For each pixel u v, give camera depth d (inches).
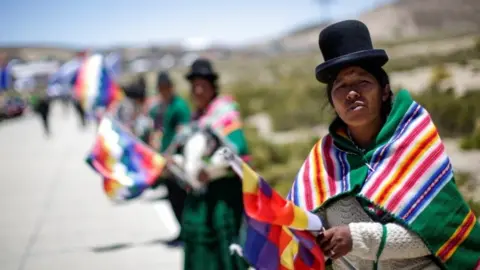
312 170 105.7
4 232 351.9
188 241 198.2
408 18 2502.5
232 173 196.2
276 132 786.8
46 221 378.6
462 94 550.3
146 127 358.0
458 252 93.4
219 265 193.0
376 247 94.1
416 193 94.3
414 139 96.9
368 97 99.4
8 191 506.3
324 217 104.7
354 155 102.0
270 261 107.5
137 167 233.8
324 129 708.0
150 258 285.4
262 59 4660.4
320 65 101.0
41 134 1195.9
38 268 278.1
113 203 425.7
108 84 379.6
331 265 110.0
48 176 589.6
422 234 92.7
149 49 4399.6
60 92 1127.6
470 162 375.6
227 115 204.1
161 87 295.1
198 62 215.0
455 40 860.6
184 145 212.1
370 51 98.0
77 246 313.7
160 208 400.2
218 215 193.5
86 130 1237.1
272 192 96.8
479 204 257.6
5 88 1798.7
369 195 97.0
